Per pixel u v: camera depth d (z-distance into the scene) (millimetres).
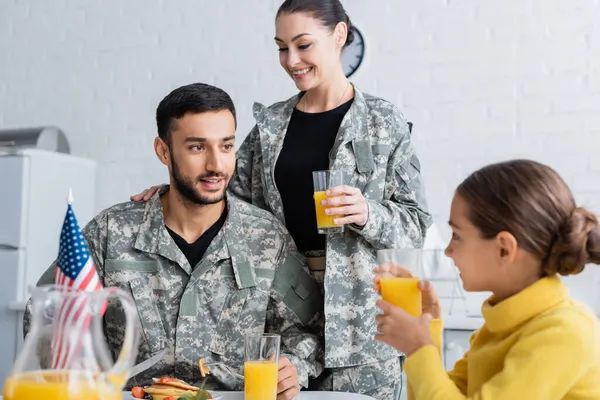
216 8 3514
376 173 1811
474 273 1141
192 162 1569
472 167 3094
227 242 1649
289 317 1679
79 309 875
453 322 2457
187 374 1594
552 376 1023
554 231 1082
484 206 1107
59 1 3779
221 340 1622
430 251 1262
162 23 3600
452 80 3139
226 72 3484
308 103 1921
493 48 3088
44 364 872
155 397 1298
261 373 1298
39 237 3238
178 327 1596
